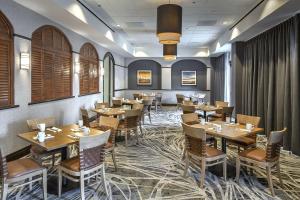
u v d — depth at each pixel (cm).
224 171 355
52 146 272
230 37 777
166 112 1085
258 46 673
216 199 303
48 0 412
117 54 1190
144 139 595
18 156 448
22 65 451
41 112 530
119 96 1248
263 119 640
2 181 254
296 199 306
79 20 543
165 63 1352
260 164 323
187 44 1134
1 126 407
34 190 319
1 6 396
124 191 320
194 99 1184
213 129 378
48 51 560
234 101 810
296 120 478
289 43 510
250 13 593
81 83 759
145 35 944
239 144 396
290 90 507
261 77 647
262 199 305
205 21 711
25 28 461
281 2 432
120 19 702
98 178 354
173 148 519
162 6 463
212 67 1285
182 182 350
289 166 421
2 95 412
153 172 385
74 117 707
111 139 383
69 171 283
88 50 814
